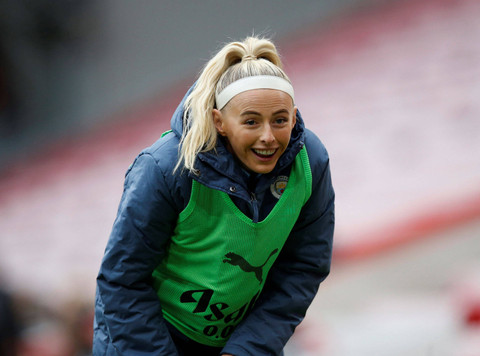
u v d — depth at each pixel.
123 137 45.19
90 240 38.53
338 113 38.19
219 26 45.56
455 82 36.38
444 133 32.69
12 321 13.10
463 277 20.73
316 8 46.38
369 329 17.45
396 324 17.53
